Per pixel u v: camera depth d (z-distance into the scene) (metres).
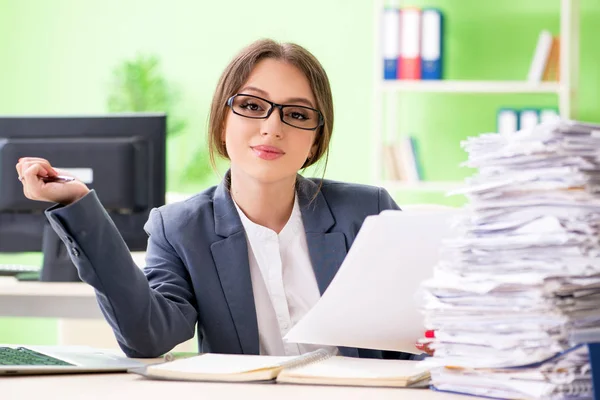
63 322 3.30
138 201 2.71
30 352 1.51
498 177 1.18
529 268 1.11
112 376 1.33
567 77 4.61
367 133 5.36
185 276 1.79
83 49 5.63
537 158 1.13
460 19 5.16
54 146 2.73
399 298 1.38
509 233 1.15
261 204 1.80
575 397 1.07
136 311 1.53
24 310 2.71
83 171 2.71
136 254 3.03
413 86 4.74
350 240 1.82
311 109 1.73
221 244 1.77
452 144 5.17
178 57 5.54
